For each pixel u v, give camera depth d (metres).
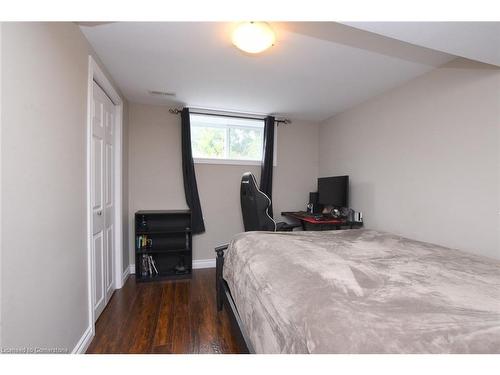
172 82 2.57
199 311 2.20
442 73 2.10
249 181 2.56
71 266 1.45
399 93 2.54
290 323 0.85
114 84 2.52
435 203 2.14
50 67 1.23
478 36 1.37
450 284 1.06
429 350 0.64
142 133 3.26
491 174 1.74
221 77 2.46
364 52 1.97
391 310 0.82
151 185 3.30
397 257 1.47
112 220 2.59
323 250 1.54
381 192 2.76
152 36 1.77
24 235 1.00
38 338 1.10
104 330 1.88
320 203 3.56
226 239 3.58
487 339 0.67
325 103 3.14
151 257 3.14
